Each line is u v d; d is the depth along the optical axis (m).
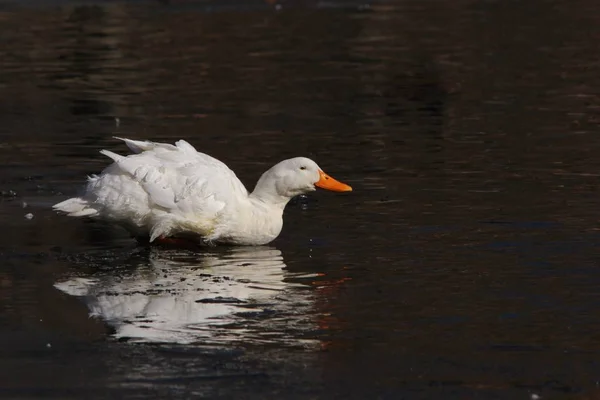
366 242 12.24
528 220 12.87
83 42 27.91
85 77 23.78
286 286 10.82
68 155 16.78
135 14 32.28
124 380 8.66
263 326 9.73
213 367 8.88
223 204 12.09
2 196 14.35
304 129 18.55
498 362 8.87
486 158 16.12
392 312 10.02
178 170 12.14
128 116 19.88
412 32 29.19
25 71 24.47
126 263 11.67
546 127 18.25
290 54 26.28
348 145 17.23
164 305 10.29
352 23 30.69
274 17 31.81
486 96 21.16
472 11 32.69
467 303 10.21
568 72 23.34
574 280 10.77
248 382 8.60
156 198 11.90
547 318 9.78
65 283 10.95
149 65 25.08
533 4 33.81
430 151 16.67
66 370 8.85
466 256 11.62
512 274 11.00
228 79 23.45
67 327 9.74
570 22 30.20
